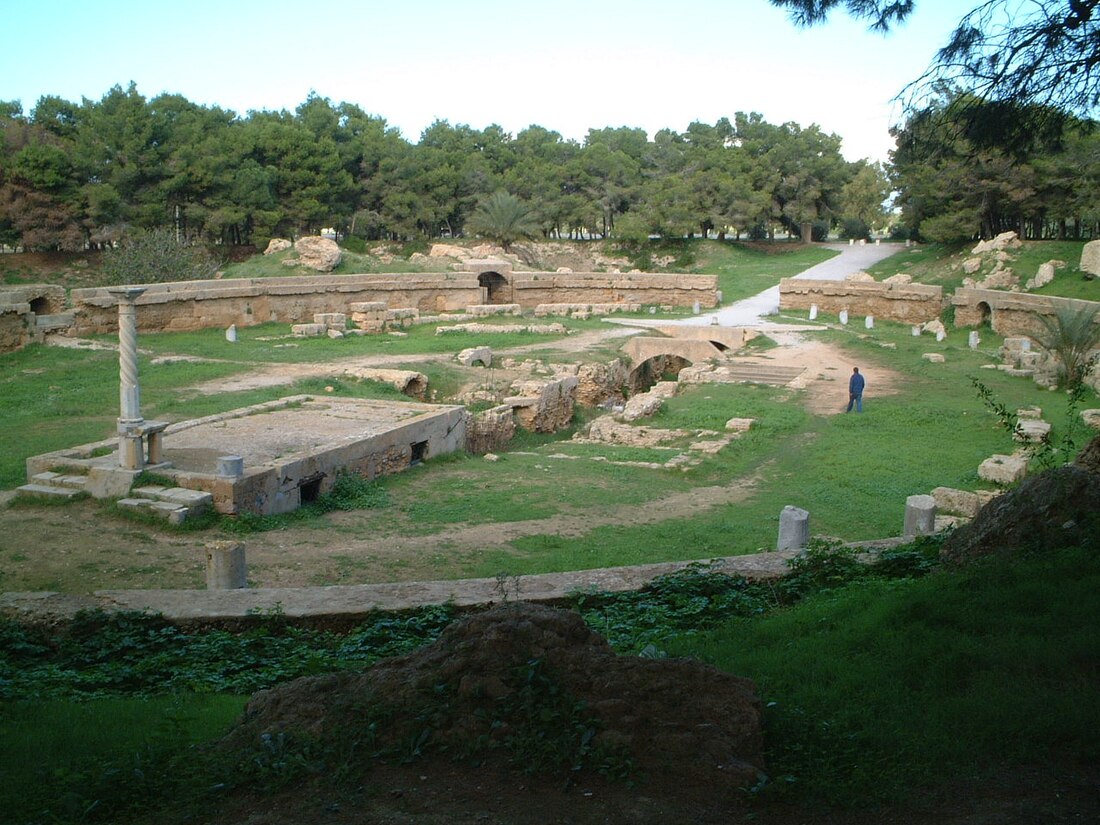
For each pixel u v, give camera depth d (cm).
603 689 544
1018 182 5303
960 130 1026
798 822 469
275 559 1527
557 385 3372
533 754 506
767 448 2600
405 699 550
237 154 6888
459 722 529
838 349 4291
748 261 7744
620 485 2198
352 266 5366
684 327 4628
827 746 545
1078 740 536
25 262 6047
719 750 512
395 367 3388
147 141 6288
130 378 1770
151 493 1698
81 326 3628
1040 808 476
